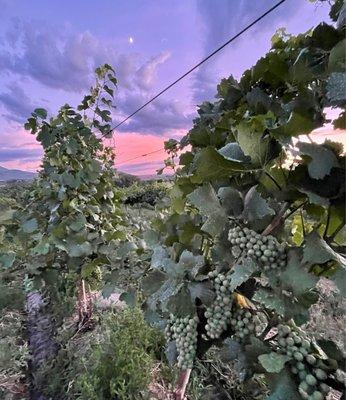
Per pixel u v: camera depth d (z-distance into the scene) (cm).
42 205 249
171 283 81
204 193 71
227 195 71
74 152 208
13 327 238
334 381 59
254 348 65
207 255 95
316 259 55
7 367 189
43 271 208
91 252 184
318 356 60
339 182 58
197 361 156
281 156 68
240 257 68
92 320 231
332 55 57
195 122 133
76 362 185
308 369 60
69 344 207
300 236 89
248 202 66
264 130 66
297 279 59
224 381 149
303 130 57
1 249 220
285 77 78
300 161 62
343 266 54
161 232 118
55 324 242
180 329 81
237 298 76
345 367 63
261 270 64
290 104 71
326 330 171
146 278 104
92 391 143
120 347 166
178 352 87
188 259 81
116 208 253
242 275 63
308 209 67
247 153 63
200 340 84
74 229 186
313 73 68
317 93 67
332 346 65
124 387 140
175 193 101
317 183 60
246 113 87
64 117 223
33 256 210
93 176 215
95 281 263
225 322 74
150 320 110
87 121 236
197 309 84
